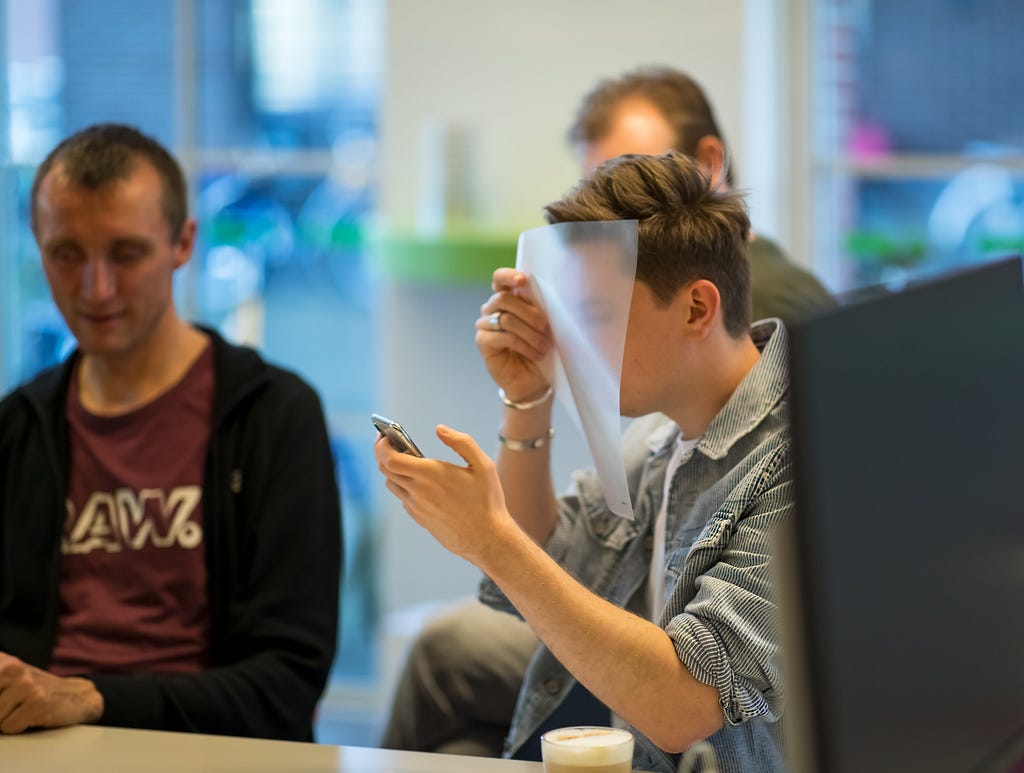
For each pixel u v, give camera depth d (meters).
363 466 4.06
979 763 0.93
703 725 1.21
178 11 4.10
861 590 0.77
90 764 1.27
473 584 3.76
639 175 1.32
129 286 1.81
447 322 3.70
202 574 1.82
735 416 1.34
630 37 3.46
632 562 1.53
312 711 1.78
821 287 2.24
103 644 1.79
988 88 3.54
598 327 1.29
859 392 0.79
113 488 1.84
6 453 1.89
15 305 4.27
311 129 4.05
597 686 1.19
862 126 3.62
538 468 1.57
